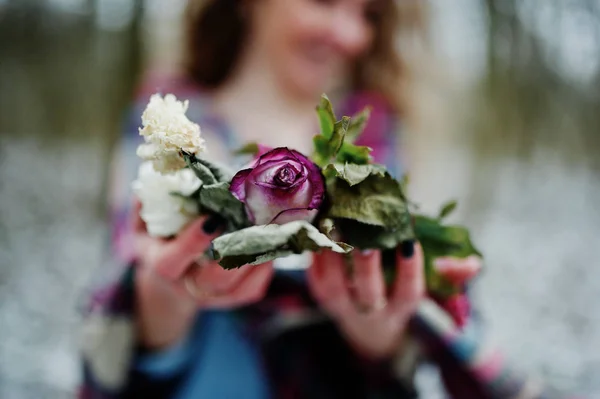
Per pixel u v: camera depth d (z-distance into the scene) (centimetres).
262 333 68
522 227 241
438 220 44
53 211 229
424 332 66
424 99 117
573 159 253
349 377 64
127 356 62
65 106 212
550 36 186
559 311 171
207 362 69
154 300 60
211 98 96
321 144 39
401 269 44
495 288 187
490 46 179
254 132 92
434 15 123
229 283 46
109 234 80
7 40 200
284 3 90
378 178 39
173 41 144
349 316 55
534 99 194
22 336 145
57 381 127
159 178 42
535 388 71
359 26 94
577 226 247
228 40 100
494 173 229
